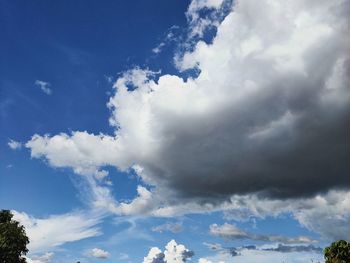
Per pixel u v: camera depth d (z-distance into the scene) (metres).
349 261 80.62
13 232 79.31
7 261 77.44
